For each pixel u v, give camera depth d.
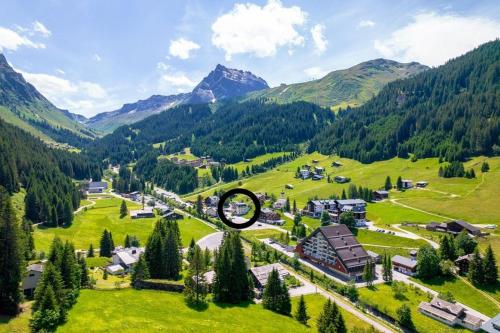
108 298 85.81
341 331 81.62
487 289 115.25
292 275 130.62
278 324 85.19
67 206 193.38
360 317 99.62
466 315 99.06
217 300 95.25
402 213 191.00
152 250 111.50
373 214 196.00
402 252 148.50
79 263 99.12
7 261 75.00
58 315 69.62
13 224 77.38
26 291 92.12
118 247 157.38
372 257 141.88
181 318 80.00
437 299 105.25
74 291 83.19
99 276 120.75
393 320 99.94
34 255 129.75
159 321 76.56
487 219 168.62
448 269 125.31
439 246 139.25
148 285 95.62
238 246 99.88
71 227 189.12
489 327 94.75
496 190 197.38
